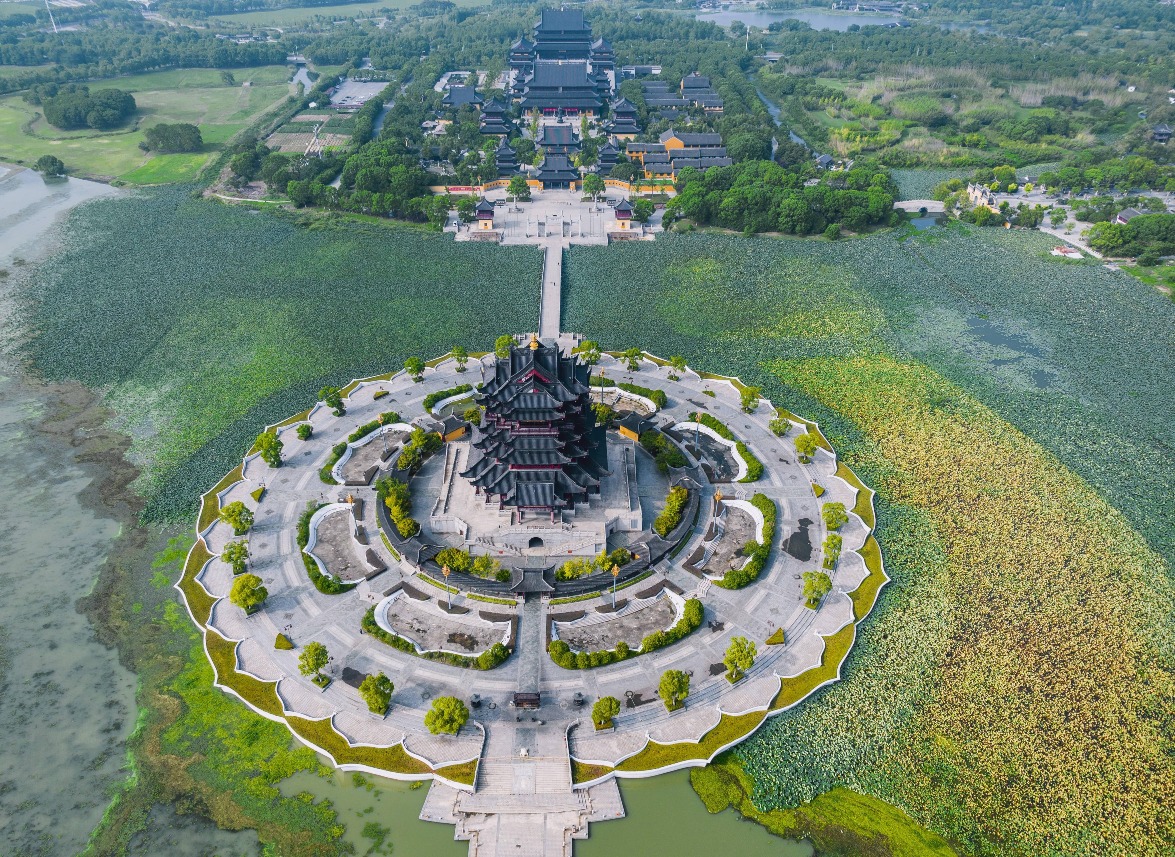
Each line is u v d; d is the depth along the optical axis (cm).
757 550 11019
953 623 10150
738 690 9188
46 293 18225
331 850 7731
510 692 9144
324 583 10525
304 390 14888
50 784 8331
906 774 8406
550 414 10662
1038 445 13575
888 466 13088
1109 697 9188
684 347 16538
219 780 8362
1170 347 16475
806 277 19575
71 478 12694
